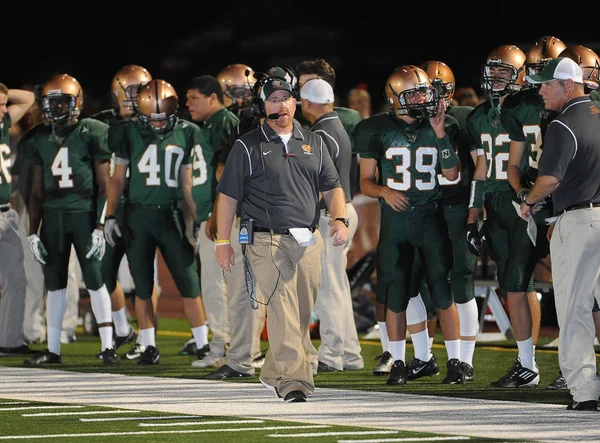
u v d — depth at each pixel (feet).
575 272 62.95
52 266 93.15
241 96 94.22
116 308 102.58
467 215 79.51
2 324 100.27
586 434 55.57
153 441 55.47
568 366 63.57
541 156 63.93
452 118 78.28
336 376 83.51
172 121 89.86
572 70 63.98
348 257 123.95
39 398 70.90
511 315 76.07
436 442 53.67
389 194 75.77
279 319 65.41
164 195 89.45
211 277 89.76
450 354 78.54
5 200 98.89
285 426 59.21
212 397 70.85
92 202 93.04
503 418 61.11
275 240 65.16
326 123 82.17
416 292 80.02
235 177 65.62
